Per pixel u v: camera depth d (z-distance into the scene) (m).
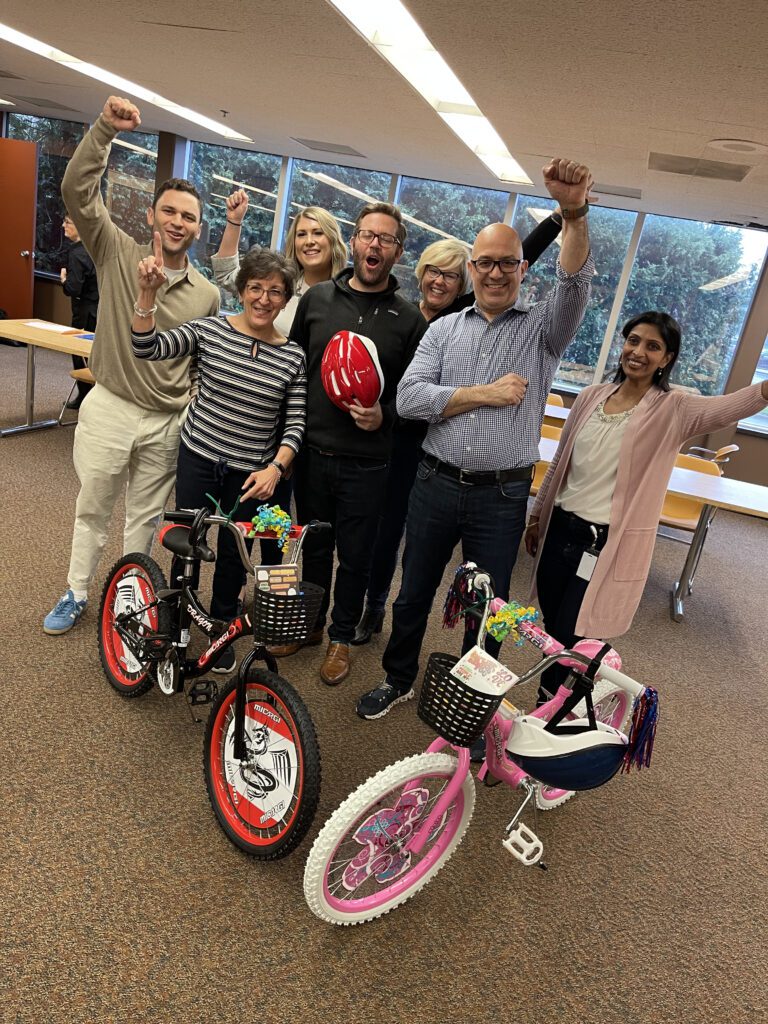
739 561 4.93
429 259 2.52
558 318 1.85
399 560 3.75
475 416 1.89
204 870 1.62
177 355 2.06
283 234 7.80
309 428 2.26
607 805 2.14
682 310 6.62
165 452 2.42
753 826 2.15
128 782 1.84
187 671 1.93
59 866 1.56
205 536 1.76
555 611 2.25
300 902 1.59
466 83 3.18
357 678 2.54
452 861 1.80
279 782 1.58
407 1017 1.38
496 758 1.67
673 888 1.85
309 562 2.46
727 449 4.69
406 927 1.59
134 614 2.04
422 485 2.04
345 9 2.60
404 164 6.21
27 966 1.33
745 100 2.65
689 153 3.69
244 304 2.10
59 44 4.16
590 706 1.53
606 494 2.03
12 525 3.23
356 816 1.40
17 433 4.57
